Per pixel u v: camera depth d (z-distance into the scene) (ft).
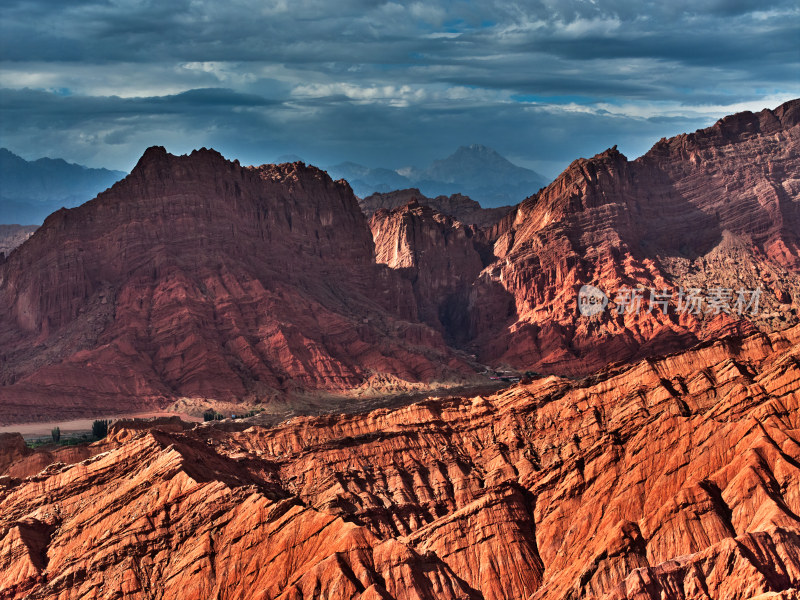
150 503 562.25
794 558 478.18
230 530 537.65
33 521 575.38
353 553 502.38
